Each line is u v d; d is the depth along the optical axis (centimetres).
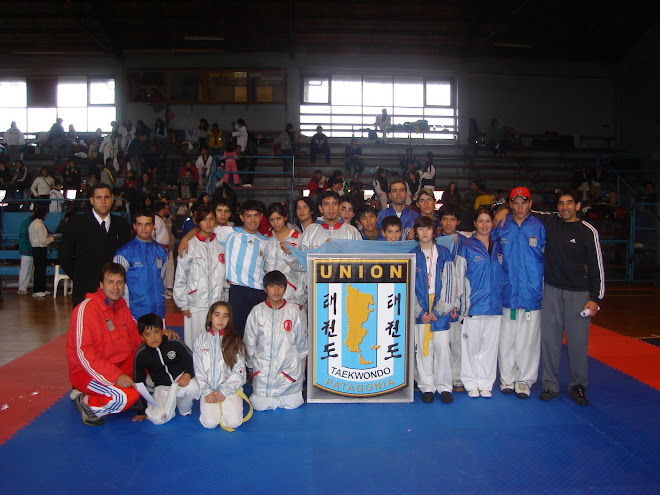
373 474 320
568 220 444
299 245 480
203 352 390
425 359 440
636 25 1603
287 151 1555
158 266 466
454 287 438
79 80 1747
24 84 1756
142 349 397
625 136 1738
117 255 448
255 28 1580
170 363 402
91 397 394
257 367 421
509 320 453
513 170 1697
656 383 496
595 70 1775
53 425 394
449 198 1138
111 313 415
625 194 1619
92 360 388
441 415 409
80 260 456
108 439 369
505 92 1758
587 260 434
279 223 466
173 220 1267
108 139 1552
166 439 368
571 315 440
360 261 429
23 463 334
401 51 1681
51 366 543
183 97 1712
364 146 1695
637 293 1105
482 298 439
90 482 311
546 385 452
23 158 1642
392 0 1471
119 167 1519
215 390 385
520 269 442
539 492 302
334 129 1708
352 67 1716
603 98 1775
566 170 1686
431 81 1758
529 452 349
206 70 1703
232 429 381
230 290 475
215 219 493
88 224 457
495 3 1489
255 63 1703
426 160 1431
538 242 442
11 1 1452
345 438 368
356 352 430
